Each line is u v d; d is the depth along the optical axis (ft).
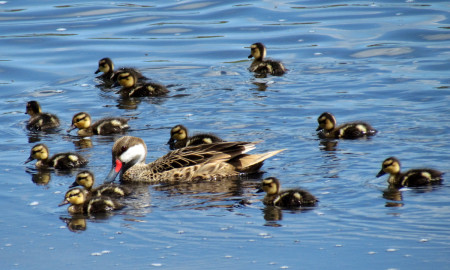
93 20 92.32
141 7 98.02
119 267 36.40
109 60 74.59
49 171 50.34
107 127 59.11
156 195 45.93
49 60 79.41
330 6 96.53
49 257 37.70
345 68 74.13
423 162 49.49
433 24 86.43
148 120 61.93
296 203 42.78
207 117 61.82
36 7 97.40
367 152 52.11
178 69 76.28
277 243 38.29
